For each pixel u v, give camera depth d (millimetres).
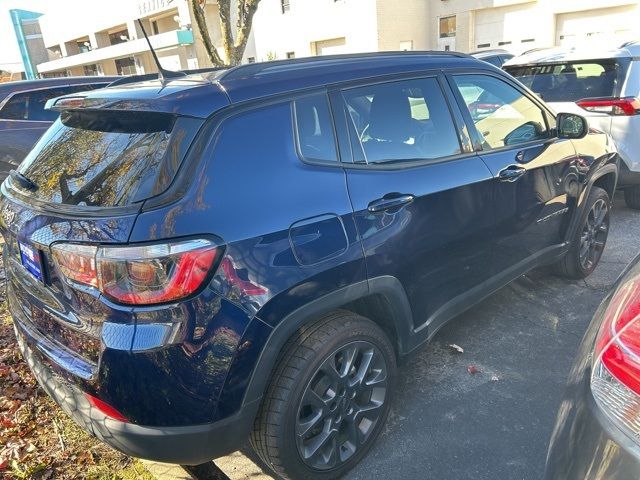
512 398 2932
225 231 1933
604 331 1521
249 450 2691
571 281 4270
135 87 2400
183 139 1986
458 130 2996
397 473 2463
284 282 2061
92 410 1968
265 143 2154
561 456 1479
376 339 2480
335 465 2396
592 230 4191
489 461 2502
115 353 1855
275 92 2250
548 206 3551
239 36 7023
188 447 1954
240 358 1975
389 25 23188
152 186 1911
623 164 5250
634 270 1782
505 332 3596
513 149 3281
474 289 3107
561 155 3623
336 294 2244
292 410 2170
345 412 2412
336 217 2260
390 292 2504
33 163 2514
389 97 2695
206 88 2139
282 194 2125
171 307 1836
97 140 2258
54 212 2064
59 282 2066
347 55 2746
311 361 2197
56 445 2697
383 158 2578
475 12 22469
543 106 3717
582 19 19391
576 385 1564
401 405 2922
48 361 2146
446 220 2770
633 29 18156
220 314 1910
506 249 3279
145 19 33719
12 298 2561
